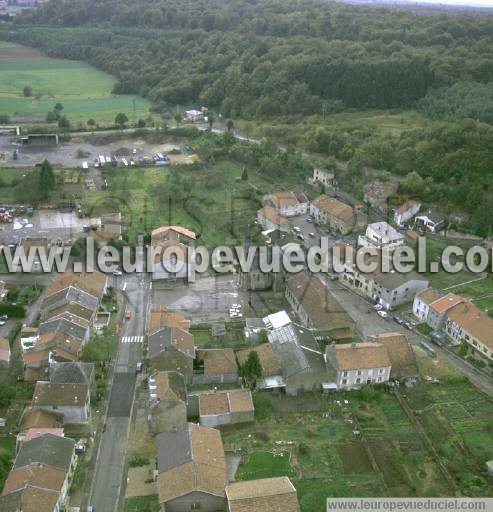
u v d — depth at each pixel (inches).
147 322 4972.9
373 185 7834.6
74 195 7657.5
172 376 3946.9
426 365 4530.0
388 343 4397.1
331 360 4249.5
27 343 4453.7
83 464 3496.6
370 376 4229.8
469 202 7229.3
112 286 5526.6
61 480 3166.8
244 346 4621.1
